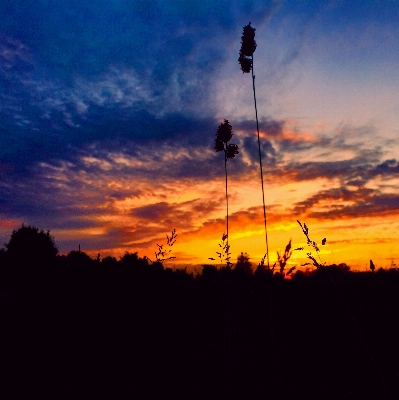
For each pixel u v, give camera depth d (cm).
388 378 417
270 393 450
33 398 436
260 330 546
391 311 459
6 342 560
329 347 517
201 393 463
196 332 599
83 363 529
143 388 474
